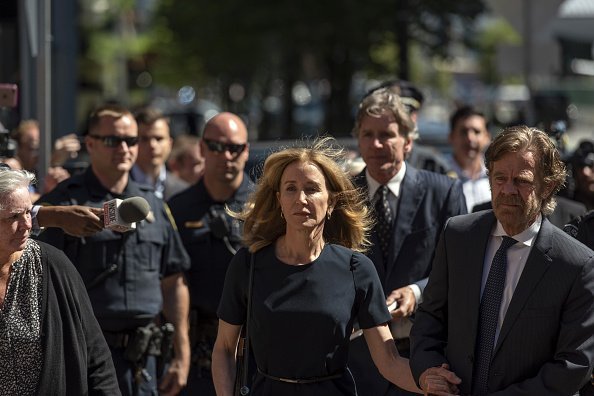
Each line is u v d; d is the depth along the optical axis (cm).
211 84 7931
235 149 1558
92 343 1084
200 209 1559
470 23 5041
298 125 7088
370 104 1380
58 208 1230
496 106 4659
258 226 1100
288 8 5441
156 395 1454
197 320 1550
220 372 1105
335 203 1111
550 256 1007
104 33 5372
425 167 1689
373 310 1083
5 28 2639
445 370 1029
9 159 1606
